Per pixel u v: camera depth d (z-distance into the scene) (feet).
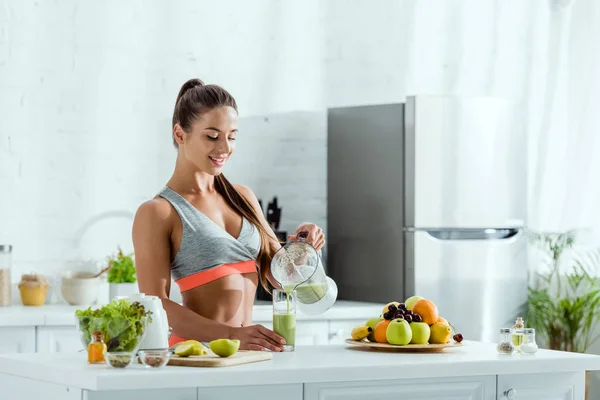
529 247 20.98
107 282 17.84
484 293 18.34
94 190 18.15
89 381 8.34
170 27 18.81
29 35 17.78
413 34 20.65
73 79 18.06
